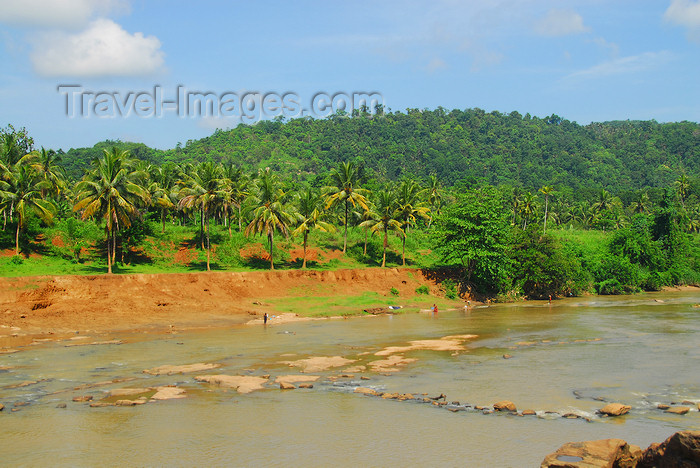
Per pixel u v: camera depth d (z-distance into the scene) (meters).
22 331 41.72
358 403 24.58
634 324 48.97
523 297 75.31
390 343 39.59
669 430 20.77
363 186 125.44
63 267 58.66
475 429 21.09
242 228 87.19
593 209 141.88
